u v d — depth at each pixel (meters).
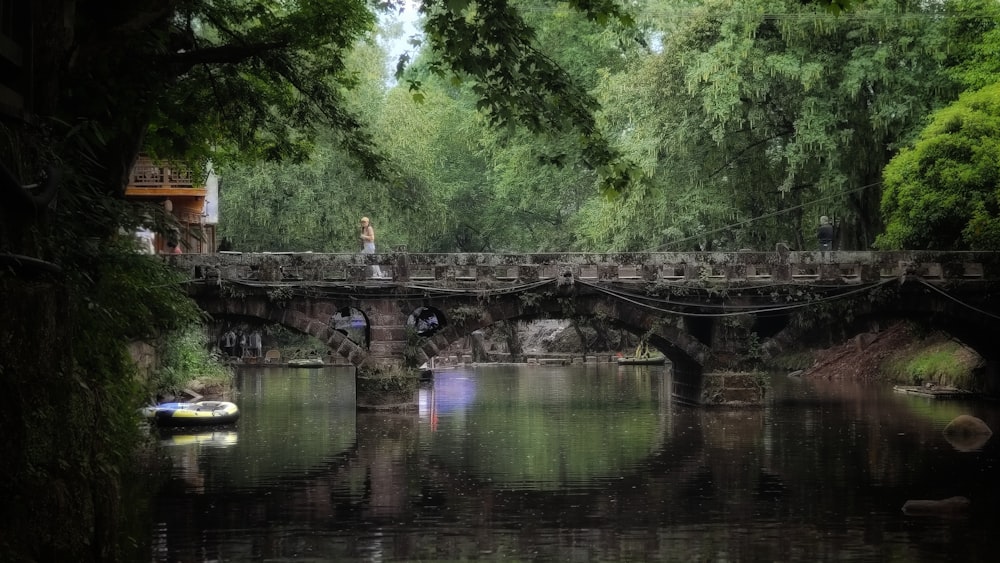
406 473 25.02
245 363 67.94
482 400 42.59
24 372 9.76
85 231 14.68
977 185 40.03
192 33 20.75
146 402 23.80
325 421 35.25
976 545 17.98
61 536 9.98
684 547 18.00
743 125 47.03
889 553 17.52
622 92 47.91
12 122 11.45
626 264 38.00
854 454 27.53
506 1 17.91
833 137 43.09
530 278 37.84
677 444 29.61
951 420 34.16
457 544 18.19
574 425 34.03
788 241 49.09
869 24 42.84
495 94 18.08
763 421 34.69
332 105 23.05
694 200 46.88
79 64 17.09
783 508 21.00
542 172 60.06
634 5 48.59
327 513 20.66
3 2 11.20
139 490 22.98
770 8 43.59
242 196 56.84
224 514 20.44
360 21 22.72
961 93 42.22
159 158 26.38
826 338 48.12
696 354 38.72
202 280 36.03
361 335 69.25
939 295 38.25
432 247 69.06
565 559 17.22
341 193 57.38
